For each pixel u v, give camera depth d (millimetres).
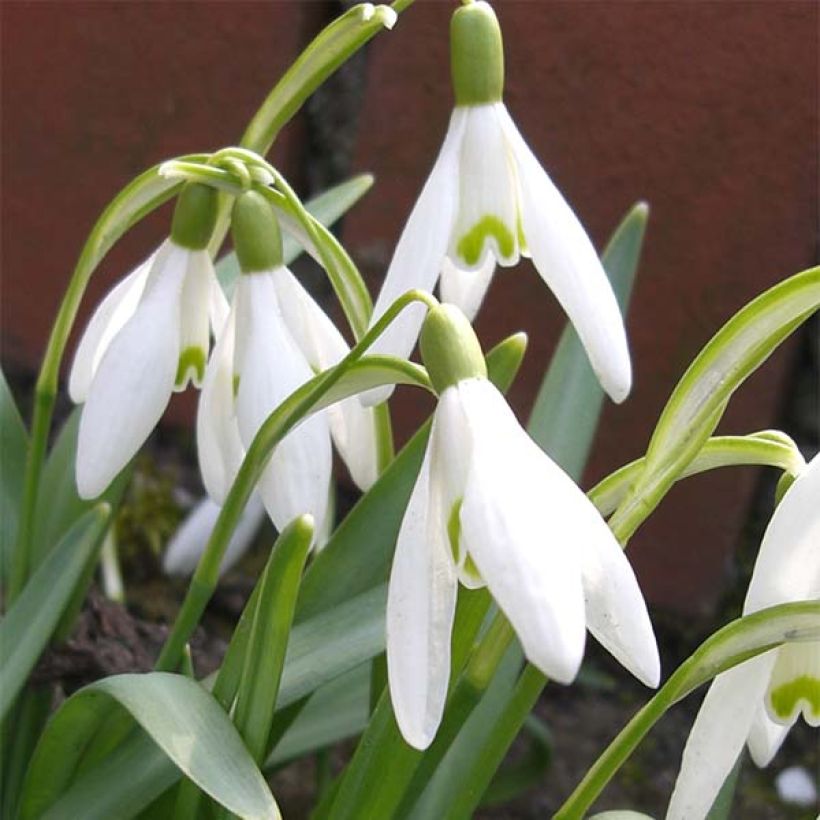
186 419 414
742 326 229
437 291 308
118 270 407
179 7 381
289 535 235
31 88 398
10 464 308
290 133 381
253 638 241
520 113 359
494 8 356
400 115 365
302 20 374
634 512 235
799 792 343
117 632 324
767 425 359
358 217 373
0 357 425
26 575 288
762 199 353
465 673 246
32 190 407
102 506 278
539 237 239
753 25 347
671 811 236
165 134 392
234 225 250
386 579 273
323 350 254
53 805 262
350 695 296
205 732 238
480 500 215
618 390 235
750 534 379
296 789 338
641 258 360
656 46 351
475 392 221
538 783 345
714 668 230
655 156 355
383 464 264
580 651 208
